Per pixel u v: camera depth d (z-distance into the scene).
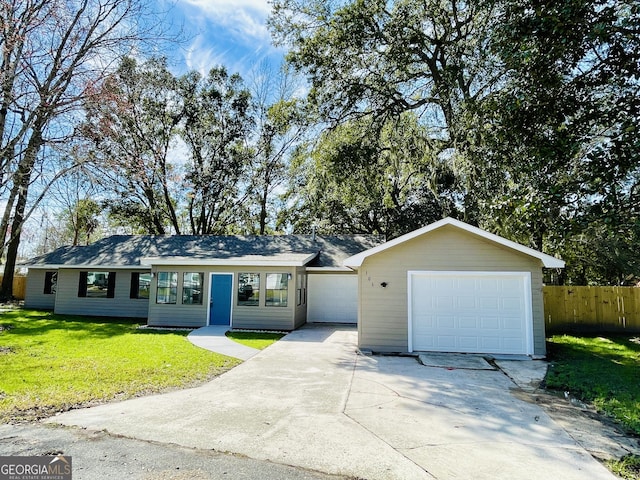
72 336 11.38
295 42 15.44
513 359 9.04
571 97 6.96
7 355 8.48
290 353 9.47
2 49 8.86
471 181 12.81
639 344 11.01
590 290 13.15
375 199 18.42
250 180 26.97
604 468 3.71
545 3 6.54
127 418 4.87
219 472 3.48
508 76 9.43
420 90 16.28
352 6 13.93
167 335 11.91
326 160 15.39
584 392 6.30
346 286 16.42
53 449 3.93
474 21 12.55
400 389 6.42
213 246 17.62
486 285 9.79
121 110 10.60
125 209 24.30
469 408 5.48
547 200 6.57
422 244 10.07
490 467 3.69
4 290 21.05
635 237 7.40
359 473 3.51
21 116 9.79
